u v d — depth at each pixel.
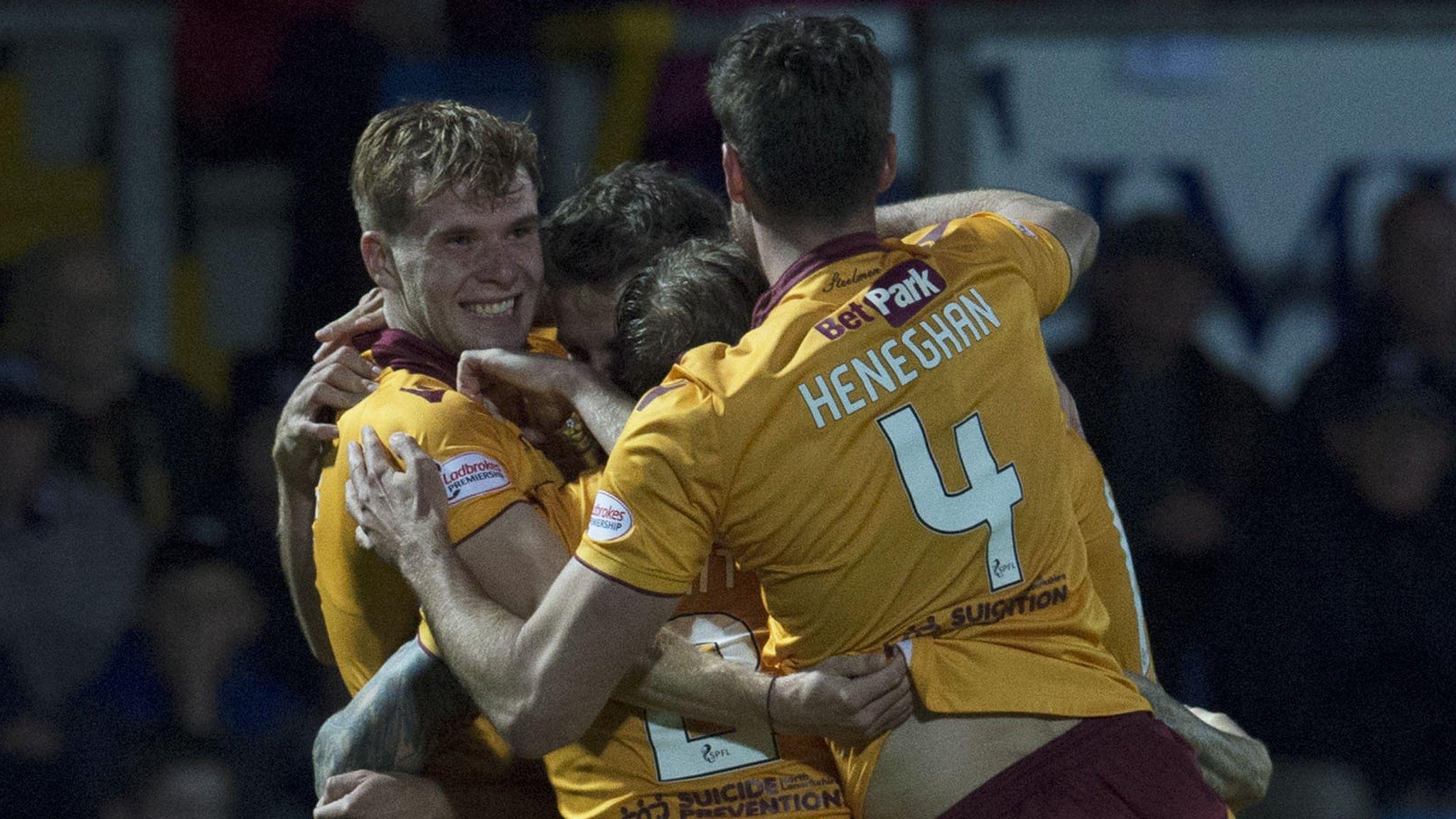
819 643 10.01
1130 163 20.14
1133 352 20.66
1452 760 20.28
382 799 11.40
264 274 24.94
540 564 10.72
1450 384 20.98
